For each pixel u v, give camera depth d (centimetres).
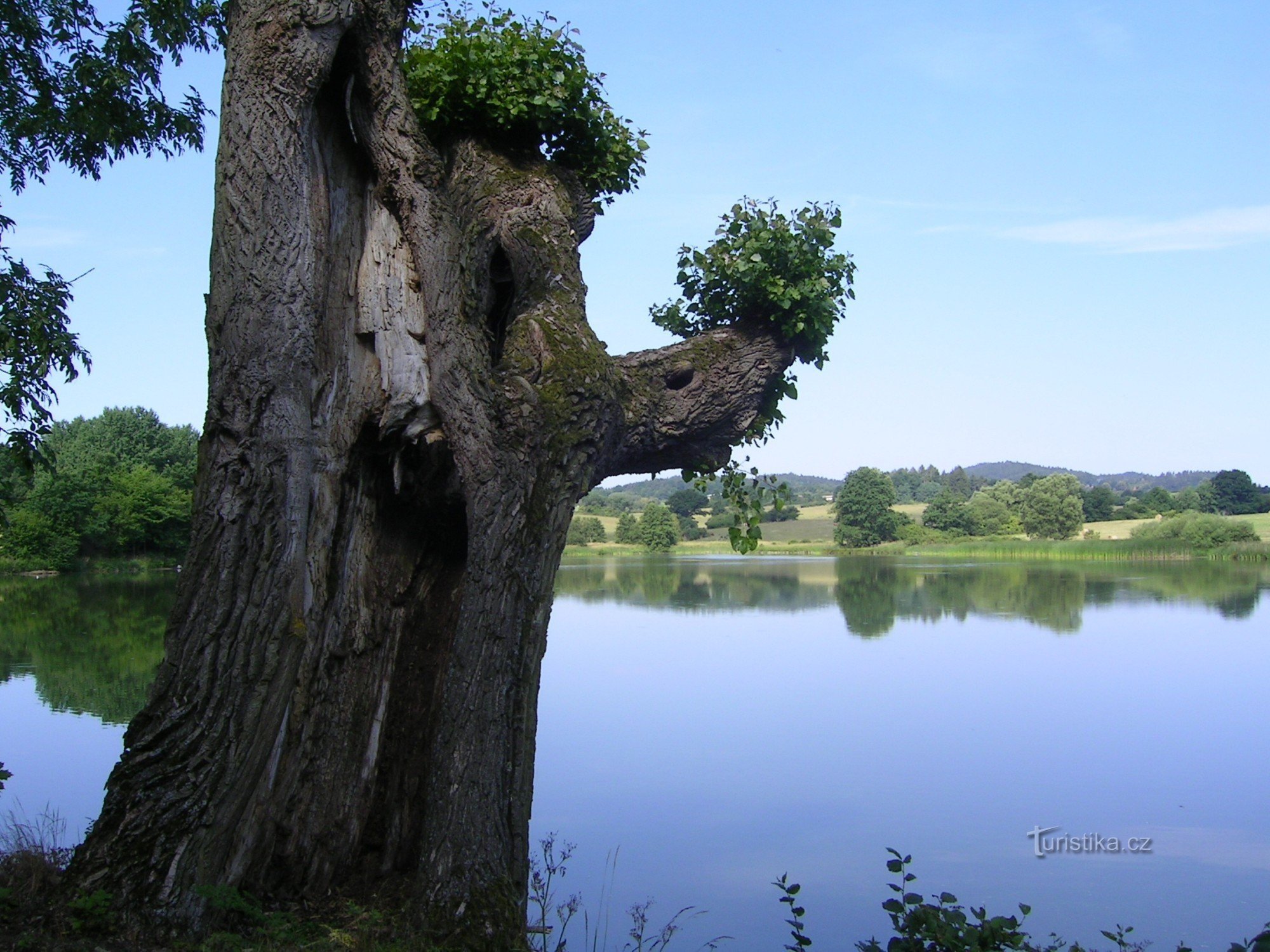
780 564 8356
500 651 584
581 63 781
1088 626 3491
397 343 641
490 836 569
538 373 623
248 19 576
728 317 835
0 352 988
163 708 541
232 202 570
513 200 704
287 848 613
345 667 644
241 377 560
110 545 5431
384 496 671
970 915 941
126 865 518
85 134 1003
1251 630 3341
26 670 1930
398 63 643
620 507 14925
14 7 964
